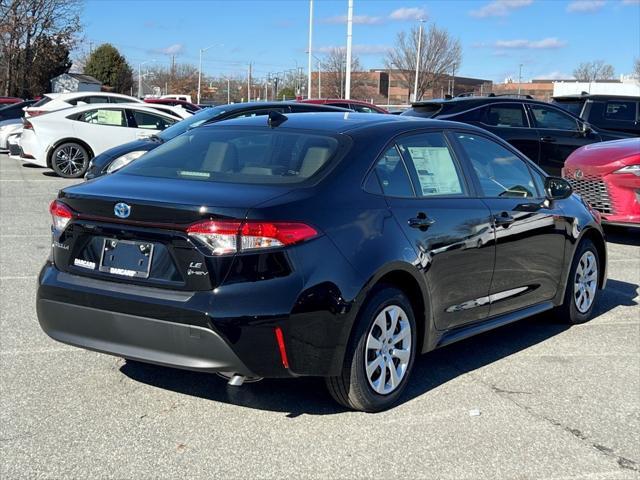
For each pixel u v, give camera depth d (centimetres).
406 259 418
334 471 352
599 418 423
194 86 9338
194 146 466
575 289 604
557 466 364
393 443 383
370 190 421
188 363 369
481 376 487
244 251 362
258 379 377
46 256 799
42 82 5178
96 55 7781
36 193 1301
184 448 371
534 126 1290
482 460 368
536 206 543
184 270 369
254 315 359
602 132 1374
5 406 414
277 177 411
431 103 1319
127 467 350
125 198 385
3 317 577
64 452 363
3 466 347
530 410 432
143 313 373
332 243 383
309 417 411
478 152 520
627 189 908
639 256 903
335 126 460
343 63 6197
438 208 456
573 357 530
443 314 460
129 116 1598
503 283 512
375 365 411
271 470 351
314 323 372
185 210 367
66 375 463
